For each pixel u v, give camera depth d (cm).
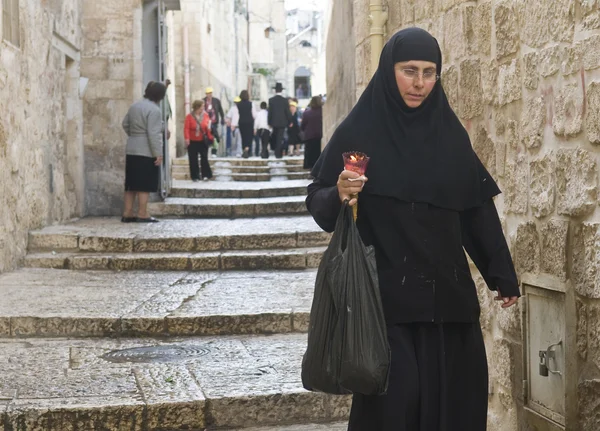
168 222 1311
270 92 6031
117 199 1439
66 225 1243
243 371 597
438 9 622
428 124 370
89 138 1438
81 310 755
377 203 368
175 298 823
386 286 365
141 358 642
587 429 400
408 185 364
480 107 542
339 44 1407
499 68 508
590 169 395
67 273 996
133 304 788
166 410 516
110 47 1441
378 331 344
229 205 1380
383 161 366
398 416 351
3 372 593
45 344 694
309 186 388
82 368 606
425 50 363
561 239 422
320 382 351
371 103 376
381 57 374
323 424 540
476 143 550
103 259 1024
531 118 460
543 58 443
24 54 1065
